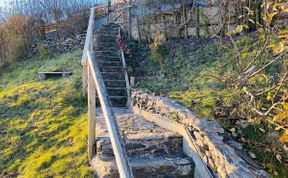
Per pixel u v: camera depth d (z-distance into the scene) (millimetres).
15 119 6512
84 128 5715
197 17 8406
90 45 7473
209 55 7176
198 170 3926
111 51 8516
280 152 3541
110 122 3109
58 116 6504
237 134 3965
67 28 12156
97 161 4312
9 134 5969
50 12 12398
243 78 3838
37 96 7430
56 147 5348
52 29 12625
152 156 4332
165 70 7402
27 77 9250
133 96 6305
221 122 4191
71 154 4961
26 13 12219
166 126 4867
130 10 9891
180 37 8828
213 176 3541
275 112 3799
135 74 7602
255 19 7227
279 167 3434
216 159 3488
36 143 5582
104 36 9297
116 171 3895
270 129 3754
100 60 8070
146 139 4371
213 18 8086
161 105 5094
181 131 4469
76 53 10336
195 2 8438
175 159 4152
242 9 7363
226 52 6871
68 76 8672
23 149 5488
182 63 7422
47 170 4703
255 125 3889
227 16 7523
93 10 10695
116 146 2779
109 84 7234
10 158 5309
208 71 6434
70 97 7262
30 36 11664
